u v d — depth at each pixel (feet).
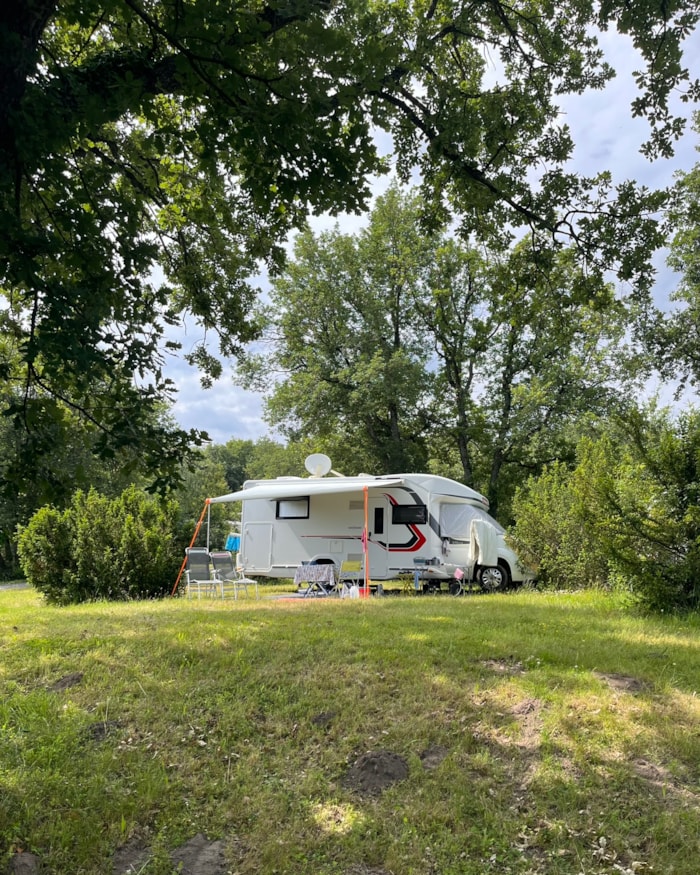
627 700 14.96
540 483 46.06
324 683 16.37
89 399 13.29
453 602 32.09
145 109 13.46
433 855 10.15
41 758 12.55
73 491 13.26
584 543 38.88
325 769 12.64
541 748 12.89
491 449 80.53
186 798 11.68
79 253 13.74
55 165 12.26
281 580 66.33
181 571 41.70
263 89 12.97
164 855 10.12
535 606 29.86
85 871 9.73
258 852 10.25
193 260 25.49
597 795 11.39
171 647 19.11
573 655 18.53
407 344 84.58
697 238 63.26
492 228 22.71
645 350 71.41
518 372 82.69
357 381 76.79
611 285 24.03
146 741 13.57
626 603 28.68
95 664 17.76
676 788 11.56
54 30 19.38
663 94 17.03
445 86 20.43
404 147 22.18
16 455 12.72
